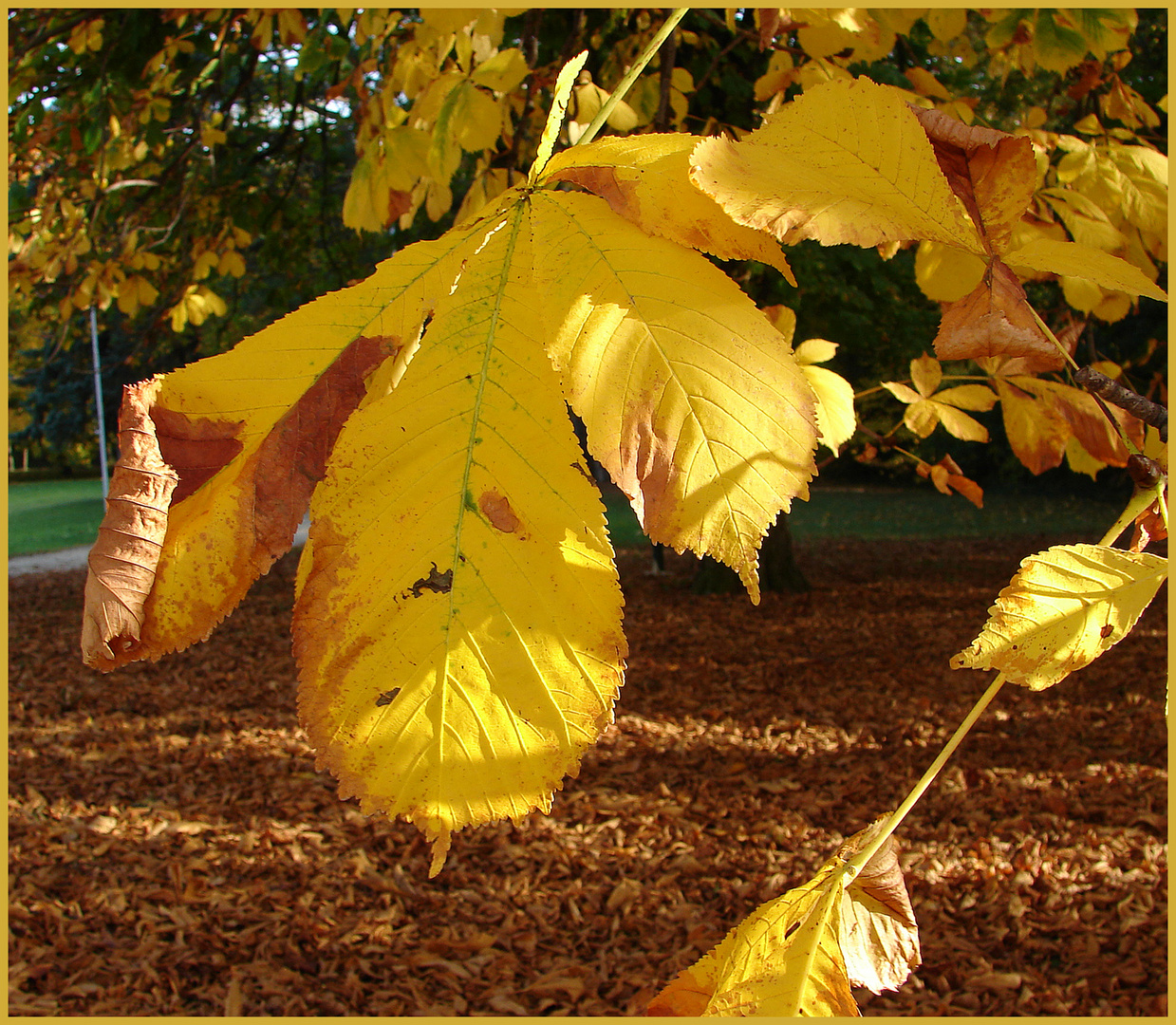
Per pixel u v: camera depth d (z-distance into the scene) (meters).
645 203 0.49
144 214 6.77
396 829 5.72
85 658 0.47
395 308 0.50
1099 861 5.11
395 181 1.84
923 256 1.34
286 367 0.49
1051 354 0.54
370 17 2.27
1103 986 4.03
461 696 0.45
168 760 6.95
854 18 1.85
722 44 4.57
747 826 5.77
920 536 18.64
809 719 7.68
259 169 7.54
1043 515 21.03
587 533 0.45
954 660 0.50
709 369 0.45
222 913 4.79
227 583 0.47
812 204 0.47
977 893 4.89
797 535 19.19
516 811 0.44
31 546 18.98
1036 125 2.20
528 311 0.49
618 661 0.45
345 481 0.48
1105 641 0.49
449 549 0.46
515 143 2.25
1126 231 1.94
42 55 5.46
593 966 4.38
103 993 4.10
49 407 24.12
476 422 0.47
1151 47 4.00
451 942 4.56
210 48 5.47
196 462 0.48
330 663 0.46
